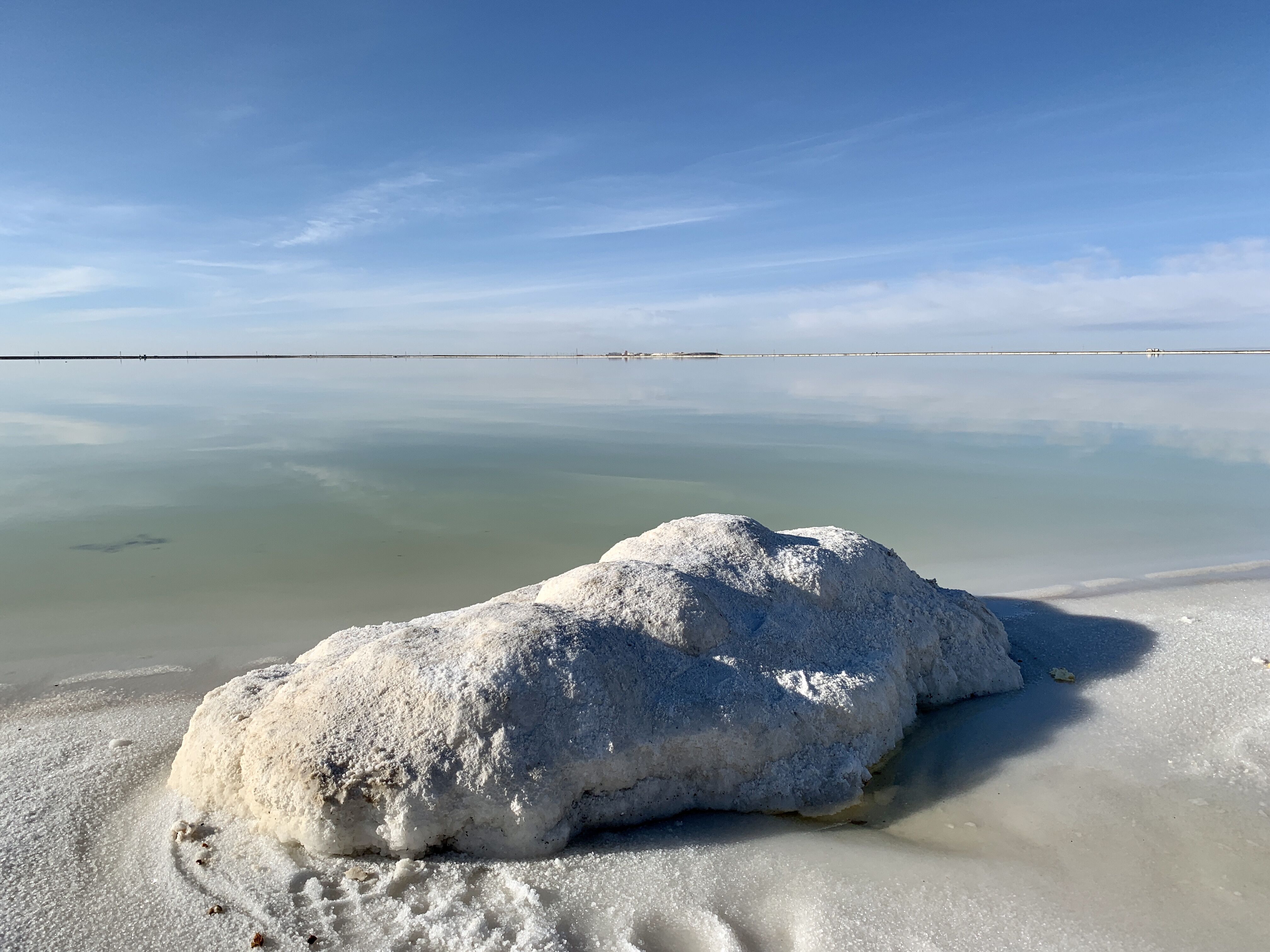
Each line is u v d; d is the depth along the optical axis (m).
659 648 5.18
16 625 8.32
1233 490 14.88
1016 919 3.79
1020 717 6.09
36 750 5.55
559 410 28.83
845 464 17.53
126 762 5.37
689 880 4.08
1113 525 12.67
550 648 4.69
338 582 9.81
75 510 13.16
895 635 6.18
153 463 17.33
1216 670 6.76
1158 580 10.05
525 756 4.30
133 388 40.38
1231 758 5.28
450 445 20.28
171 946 3.54
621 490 14.96
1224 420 24.47
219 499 14.06
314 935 3.62
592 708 4.56
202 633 8.16
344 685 4.61
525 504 13.90
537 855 4.26
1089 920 3.77
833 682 5.30
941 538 12.00
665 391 38.28
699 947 3.64
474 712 4.30
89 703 6.52
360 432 22.58
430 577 10.04
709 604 5.52
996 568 10.67
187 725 6.02
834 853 4.34
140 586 9.56
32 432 22.05
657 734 4.66
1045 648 7.58
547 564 10.63
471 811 4.23
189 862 4.14
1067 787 5.02
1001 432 22.33
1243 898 3.91
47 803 4.75
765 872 4.16
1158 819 4.63
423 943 3.58
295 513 13.16
